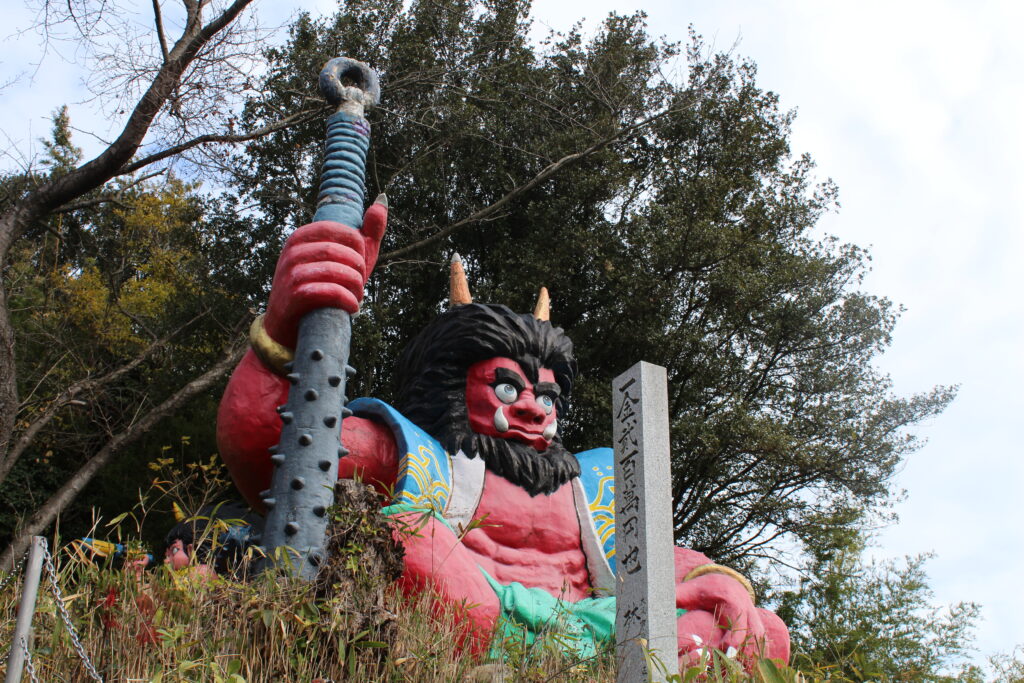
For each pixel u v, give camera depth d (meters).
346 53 17.03
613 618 7.63
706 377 16.50
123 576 5.34
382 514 6.19
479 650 6.87
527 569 8.45
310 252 7.66
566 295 16.67
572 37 18.53
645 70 18.06
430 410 9.11
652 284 15.75
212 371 12.40
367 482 8.41
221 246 16.72
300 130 16.69
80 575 5.43
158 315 15.83
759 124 17.64
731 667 5.44
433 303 17.27
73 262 16.61
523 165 17.39
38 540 4.48
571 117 16.66
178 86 11.61
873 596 15.43
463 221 15.52
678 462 15.48
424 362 9.51
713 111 17.94
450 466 8.66
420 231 16.67
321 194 8.31
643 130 17.89
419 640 5.76
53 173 16.62
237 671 4.81
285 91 14.61
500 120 17.30
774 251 16.64
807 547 16.20
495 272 17.25
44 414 12.09
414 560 7.12
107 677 4.84
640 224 16.31
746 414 14.80
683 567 8.44
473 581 7.29
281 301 7.65
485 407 9.04
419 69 16.61
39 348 14.66
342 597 5.47
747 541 16.61
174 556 7.63
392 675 5.45
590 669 6.23
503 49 18.19
